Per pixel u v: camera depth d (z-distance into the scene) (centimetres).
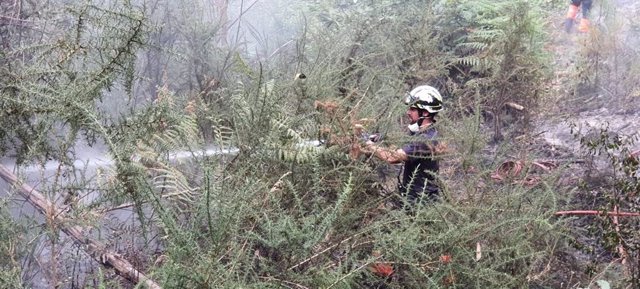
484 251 379
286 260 333
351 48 672
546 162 633
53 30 562
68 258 365
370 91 548
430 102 452
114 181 338
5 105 354
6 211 325
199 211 316
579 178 577
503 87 711
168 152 390
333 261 373
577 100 822
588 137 685
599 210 439
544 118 736
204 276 283
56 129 388
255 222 352
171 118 390
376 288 386
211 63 657
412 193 441
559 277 435
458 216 403
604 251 480
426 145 439
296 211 381
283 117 441
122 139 361
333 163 414
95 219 341
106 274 349
